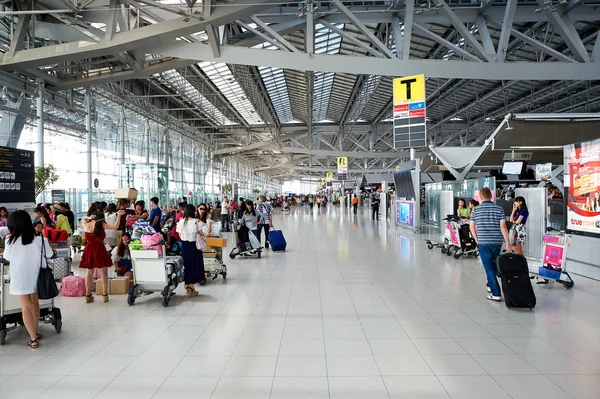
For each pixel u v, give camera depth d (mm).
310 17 13016
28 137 16375
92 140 21609
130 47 12805
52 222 10352
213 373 3770
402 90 14719
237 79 22422
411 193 18500
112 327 5172
